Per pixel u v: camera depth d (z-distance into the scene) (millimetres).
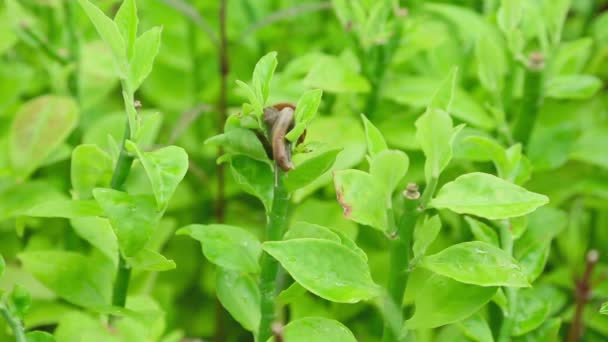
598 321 680
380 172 512
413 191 510
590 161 735
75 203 545
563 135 736
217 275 589
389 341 534
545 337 617
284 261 516
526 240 677
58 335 595
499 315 606
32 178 830
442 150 510
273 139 506
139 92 991
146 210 520
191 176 902
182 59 961
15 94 817
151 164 509
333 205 711
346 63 752
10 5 774
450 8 794
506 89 747
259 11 950
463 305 529
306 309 707
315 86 699
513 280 512
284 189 523
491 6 876
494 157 613
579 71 837
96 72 808
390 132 733
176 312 854
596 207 788
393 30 740
